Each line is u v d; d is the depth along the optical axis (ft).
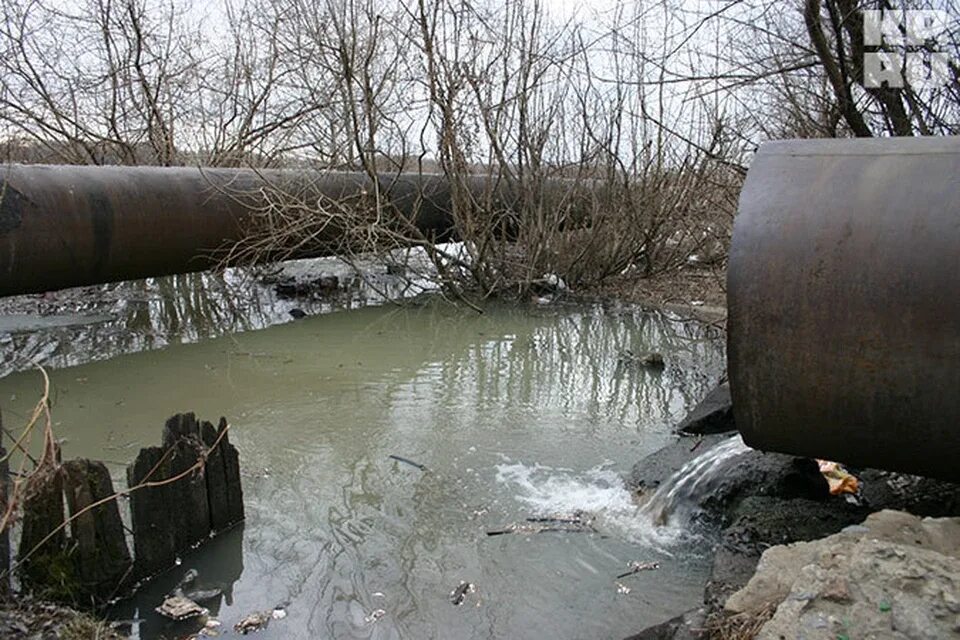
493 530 14.52
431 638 11.41
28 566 11.51
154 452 12.71
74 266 24.32
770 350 11.58
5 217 22.44
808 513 13.88
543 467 17.40
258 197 29.50
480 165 37.50
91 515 11.88
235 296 34.55
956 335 10.38
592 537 14.35
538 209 34.76
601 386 23.58
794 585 9.26
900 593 8.78
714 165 35.88
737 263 11.72
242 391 22.09
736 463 15.17
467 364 25.58
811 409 11.56
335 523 14.67
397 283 37.42
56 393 21.66
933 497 13.85
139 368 24.09
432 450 18.21
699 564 13.47
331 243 32.58
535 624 11.76
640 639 10.55
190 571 12.96
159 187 26.63
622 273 39.68
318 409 20.80
